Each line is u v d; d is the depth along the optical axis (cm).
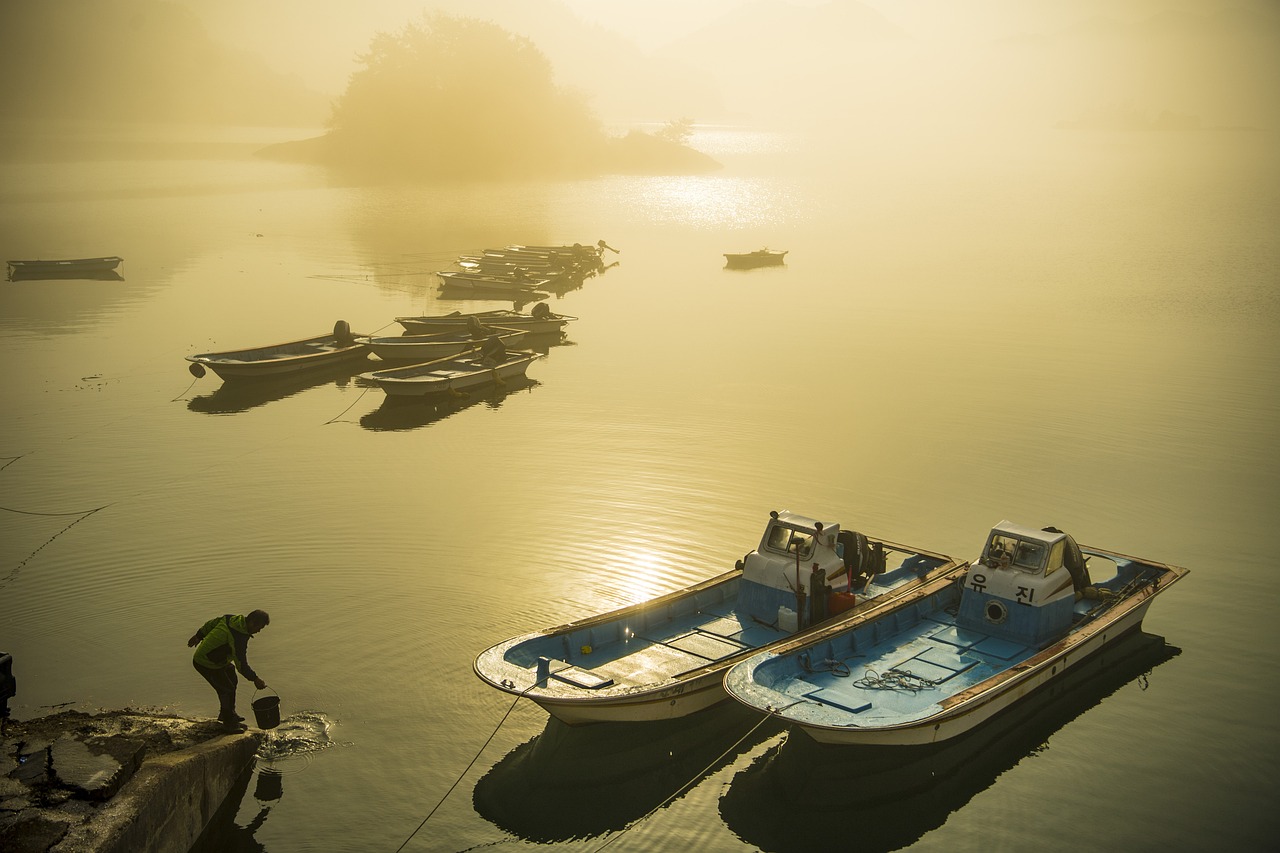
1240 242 7350
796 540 1800
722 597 1895
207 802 1350
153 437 3019
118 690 1636
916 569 2028
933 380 3628
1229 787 1469
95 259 5959
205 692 1641
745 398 3400
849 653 1698
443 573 2075
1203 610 1962
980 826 1401
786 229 8319
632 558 2144
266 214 9225
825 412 3234
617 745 1580
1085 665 1767
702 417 3183
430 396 3381
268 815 1388
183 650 1767
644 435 3002
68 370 3822
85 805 1177
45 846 1094
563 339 4353
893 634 1783
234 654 1480
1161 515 2386
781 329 4534
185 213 9194
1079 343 4212
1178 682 1733
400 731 1563
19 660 1723
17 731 1384
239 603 1942
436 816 1398
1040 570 1742
